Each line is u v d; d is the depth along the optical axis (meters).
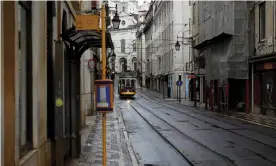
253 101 28.95
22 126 7.21
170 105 42.59
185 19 57.94
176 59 57.53
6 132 5.95
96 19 9.70
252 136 16.92
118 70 120.81
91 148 13.78
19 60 6.91
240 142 15.19
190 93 51.75
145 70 105.88
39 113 8.06
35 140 7.87
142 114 30.47
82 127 20.84
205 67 37.91
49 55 10.02
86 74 28.48
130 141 16.11
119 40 121.69
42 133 8.43
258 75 27.97
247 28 29.89
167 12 66.31
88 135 17.59
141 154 13.05
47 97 9.85
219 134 17.77
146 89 94.19
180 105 42.41
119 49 121.38
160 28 76.50
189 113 30.97
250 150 13.29
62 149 9.34
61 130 9.30
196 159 11.79
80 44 11.48
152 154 13.02
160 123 23.34
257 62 27.69
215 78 33.72
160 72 76.25
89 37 11.12
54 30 10.16
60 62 9.26
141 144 15.30
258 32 28.00
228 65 30.08
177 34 57.84
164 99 56.56
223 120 24.75
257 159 11.66
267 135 17.23
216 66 33.44
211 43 34.72
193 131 19.05
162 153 13.19
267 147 13.95
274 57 24.45
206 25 37.25
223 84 31.34
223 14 32.03
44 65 8.80
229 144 14.70
